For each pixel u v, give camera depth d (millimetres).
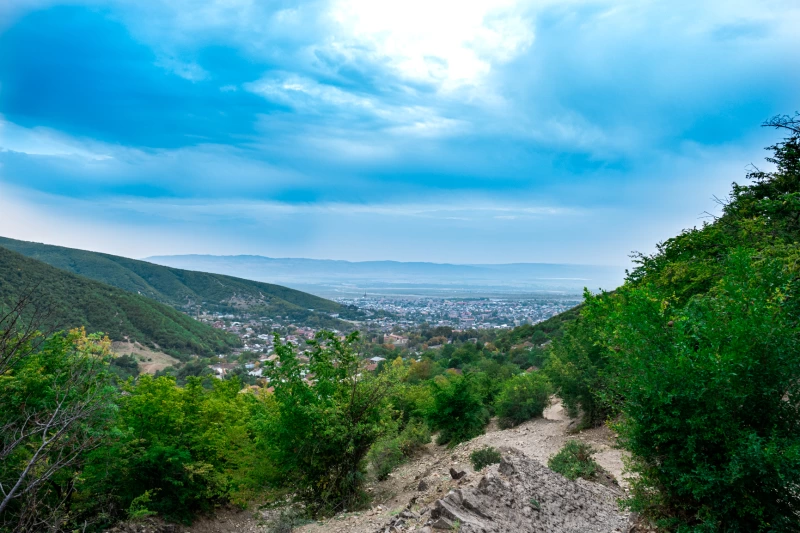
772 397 5395
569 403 21109
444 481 11398
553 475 10523
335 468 13781
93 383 9633
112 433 10133
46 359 10570
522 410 25781
